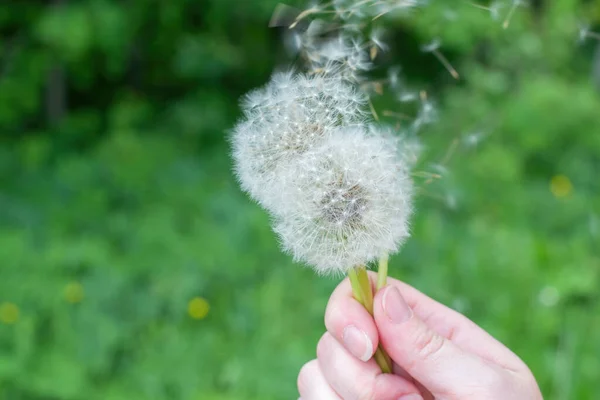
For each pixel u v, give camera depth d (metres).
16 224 1.15
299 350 0.78
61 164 1.40
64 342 0.81
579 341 0.71
